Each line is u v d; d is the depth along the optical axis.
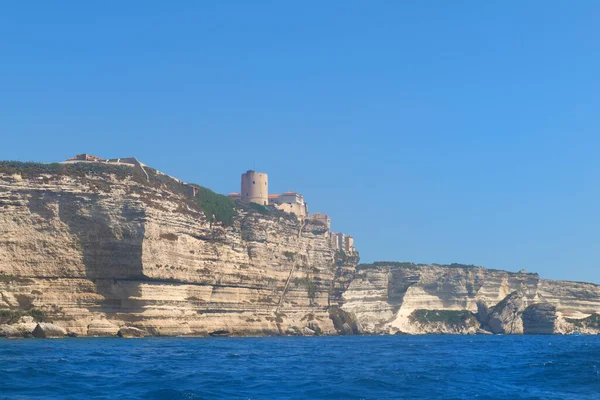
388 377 57.88
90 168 123.50
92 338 113.69
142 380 53.47
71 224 120.50
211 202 149.12
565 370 67.19
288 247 170.88
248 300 154.38
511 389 52.94
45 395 44.62
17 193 117.50
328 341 138.50
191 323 133.62
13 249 116.69
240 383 53.19
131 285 122.75
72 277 120.25
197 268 136.38
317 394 47.59
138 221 121.75
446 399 46.53
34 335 111.75
